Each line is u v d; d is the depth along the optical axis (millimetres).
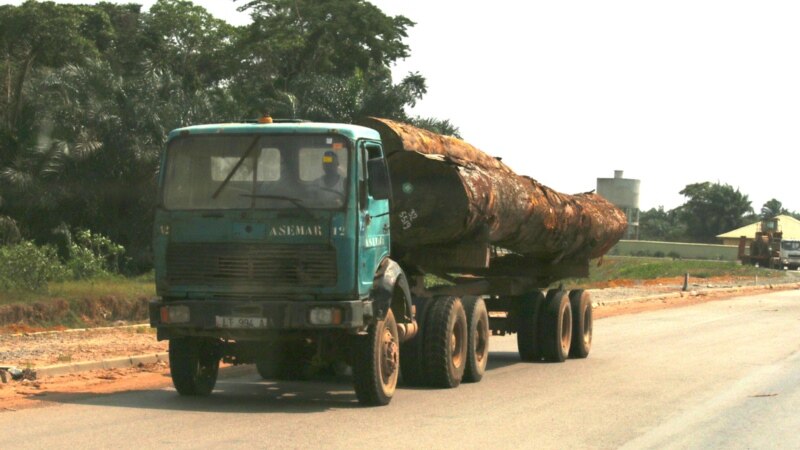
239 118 48344
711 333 23312
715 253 96500
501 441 9062
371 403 11148
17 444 8508
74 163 40188
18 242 37500
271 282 10383
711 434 9734
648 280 58500
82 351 16703
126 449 8320
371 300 10773
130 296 28062
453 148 14516
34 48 53344
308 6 59875
